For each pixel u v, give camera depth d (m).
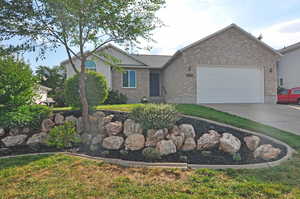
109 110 7.91
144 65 17.42
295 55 20.64
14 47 6.09
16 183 3.68
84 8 5.65
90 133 6.65
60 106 16.78
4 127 6.61
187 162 4.78
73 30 6.10
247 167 4.43
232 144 5.32
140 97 17.30
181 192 3.33
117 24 6.13
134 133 6.01
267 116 9.37
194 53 13.78
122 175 4.02
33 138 6.44
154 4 6.36
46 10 5.79
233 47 14.30
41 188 3.47
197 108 10.20
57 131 5.94
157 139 5.68
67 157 5.09
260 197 3.16
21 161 4.83
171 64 16.38
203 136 5.75
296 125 7.79
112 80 16.59
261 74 14.84
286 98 17.53
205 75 13.94
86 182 3.70
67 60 16.55
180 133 5.85
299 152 5.20
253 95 14.70
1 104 7.11
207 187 3.50
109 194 3.26
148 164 4.59
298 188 3.44
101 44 6.82
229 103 14.16
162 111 6.23
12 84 7.21
